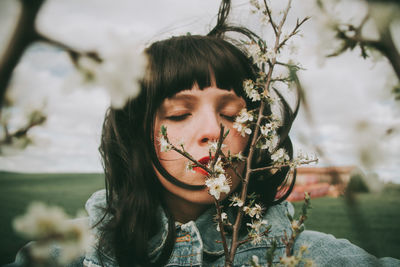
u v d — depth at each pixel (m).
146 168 1.11
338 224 2.99
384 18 0.53
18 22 0.30
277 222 1.24
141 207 1.11
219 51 1.10
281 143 1.24
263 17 0.97
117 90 0.39
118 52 0.39
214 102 1.03
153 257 1.13
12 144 0.42
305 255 1.15
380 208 3.09
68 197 5.75
